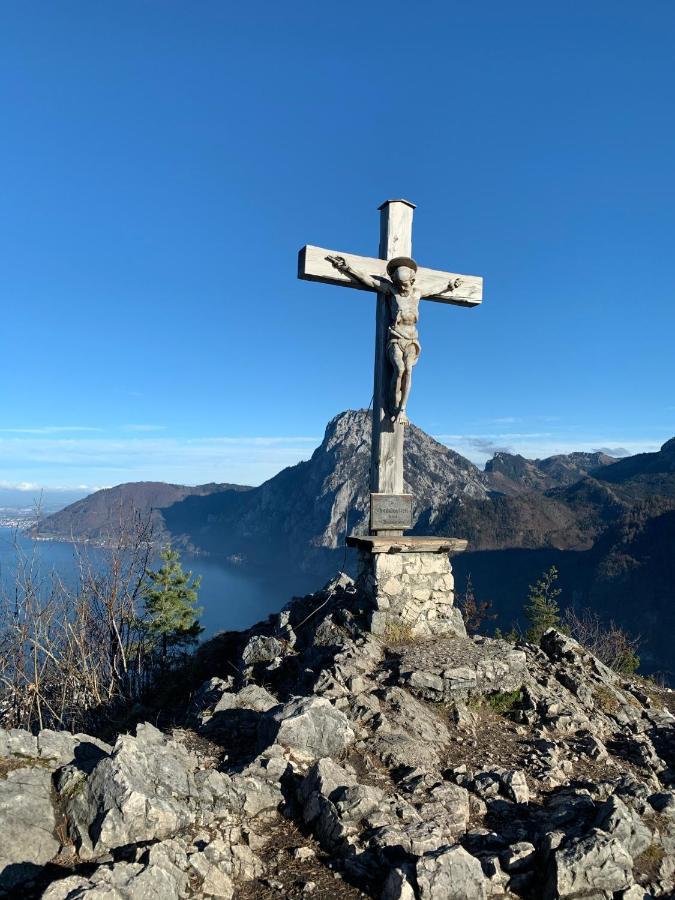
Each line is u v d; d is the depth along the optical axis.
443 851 3.93
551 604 26.27
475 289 9.57
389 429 9.00
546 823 4.82
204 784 4.60
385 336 9.01
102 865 3.45
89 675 13.26
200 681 11.49
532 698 7.41
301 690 7.32
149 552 16.22
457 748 6.21
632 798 5.28
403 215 9.20
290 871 4.05
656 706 8.66
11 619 12.64
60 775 4.28
